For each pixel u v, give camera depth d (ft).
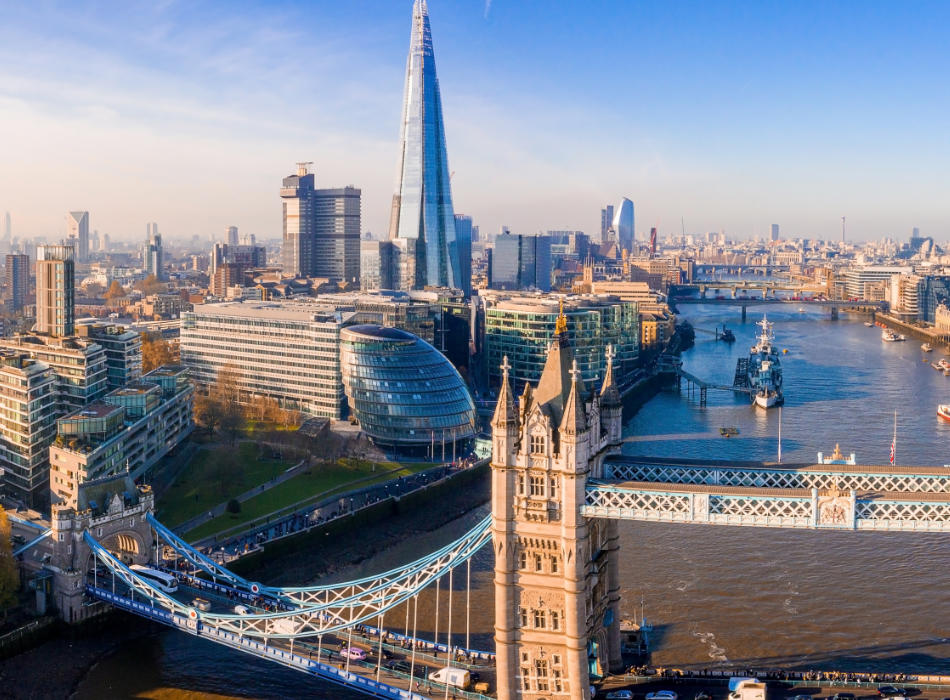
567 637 631.97
